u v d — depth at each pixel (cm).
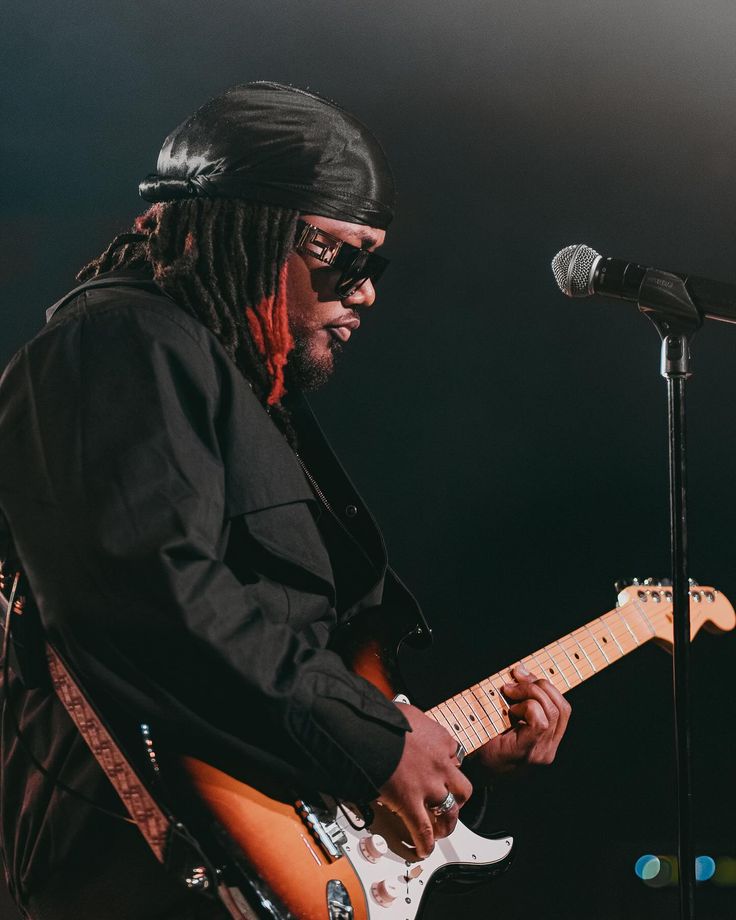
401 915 288
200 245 268
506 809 602
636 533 711
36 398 234
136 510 222
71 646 224
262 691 227
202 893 238
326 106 279
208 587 225
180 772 245
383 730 244
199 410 243
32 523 226
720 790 620
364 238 280
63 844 247
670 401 301
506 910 572
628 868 579
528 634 700
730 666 635
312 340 286
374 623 314
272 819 256
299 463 282
